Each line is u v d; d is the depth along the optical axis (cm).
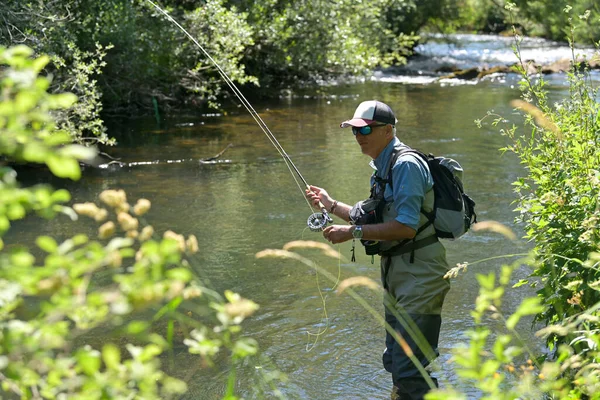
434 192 378
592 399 229
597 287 324
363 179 908
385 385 411
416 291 379
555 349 398
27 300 508
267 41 1641
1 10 947
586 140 394
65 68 1047
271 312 518
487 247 649
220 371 429
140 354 158
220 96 1569
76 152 130
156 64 1344
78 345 456
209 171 960
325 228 383
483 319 496
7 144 128
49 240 144
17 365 146
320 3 1742
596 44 454
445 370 411
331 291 558
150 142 1138
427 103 1511
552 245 374
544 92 435
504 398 190
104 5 1244
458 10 2558
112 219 744
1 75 138
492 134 1165
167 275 150
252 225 728
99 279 542
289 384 413
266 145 1120
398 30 2453
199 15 1388
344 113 1411
